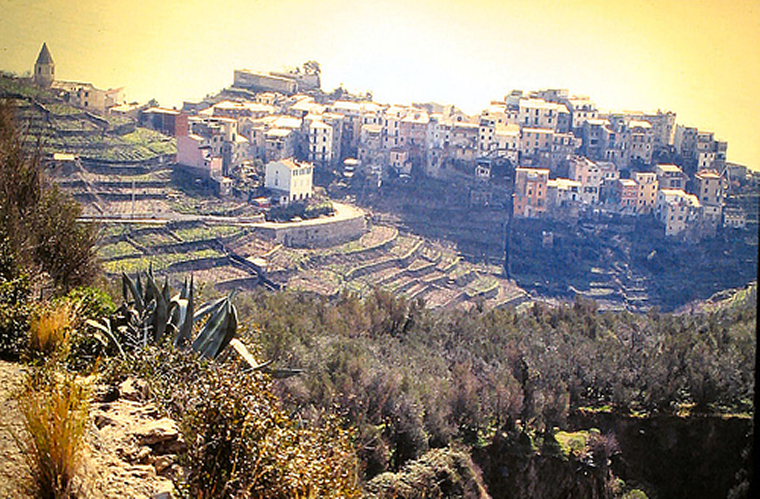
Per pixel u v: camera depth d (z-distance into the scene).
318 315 12.22
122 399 4.51
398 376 10.62
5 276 6.17
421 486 9.52
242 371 5.12
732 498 12.28
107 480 3.40
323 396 9.25
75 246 8.15
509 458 11.25
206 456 3.83
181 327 5.89
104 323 5.84
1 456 3.36
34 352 4.83
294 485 3.83
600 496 11.70
